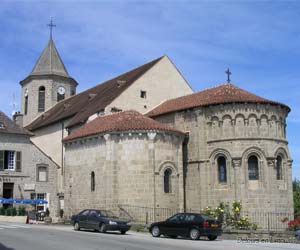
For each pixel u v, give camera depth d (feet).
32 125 197.16
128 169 118.01
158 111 142.31
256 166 122.62
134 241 74.54
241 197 119.34
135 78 151.74
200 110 127.54
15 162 154.61
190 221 85.71
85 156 128.47
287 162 126.52
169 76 158.20
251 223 115.24
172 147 123.13
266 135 123.34
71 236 78.84
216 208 118.52
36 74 216.54
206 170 124.88
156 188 117.70
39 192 157.69
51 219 132.16
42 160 160.35
